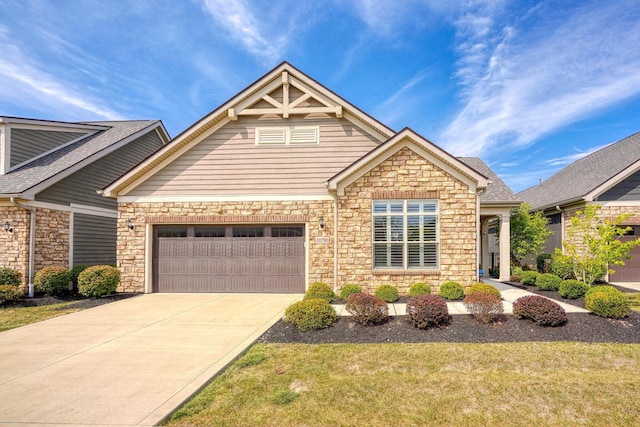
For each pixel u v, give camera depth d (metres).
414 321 7.46
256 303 10.64
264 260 12.43
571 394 4.81
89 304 10.71
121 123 19.25
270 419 4.19
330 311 7.78
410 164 11.08
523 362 5.90
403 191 11.03
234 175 12.49
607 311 7.70
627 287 13.64
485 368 5.71
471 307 7.76
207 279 12.62
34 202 12.27
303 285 12.25
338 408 4.45
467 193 10.94
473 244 10.86
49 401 4.52
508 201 14.42
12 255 12.05
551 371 5.60
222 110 12.34
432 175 11.03
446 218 10.93
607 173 15.78
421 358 6.07
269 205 12.31
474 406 4.52
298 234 12.37
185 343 6.86
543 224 16.56
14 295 10.88
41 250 12.55
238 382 5.17
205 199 12.48
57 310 10.05
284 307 10.05
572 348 6.44
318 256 12.01
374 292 10.95
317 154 12.36
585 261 11.23
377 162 11.13
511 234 16.86
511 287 12.99
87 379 5.20
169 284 12.69
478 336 7.04
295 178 12.34
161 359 6.00
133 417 4.14
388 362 5.92
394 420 4.19
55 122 15.23
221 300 11.14
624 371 5.59
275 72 12.23
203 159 12.60
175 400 4.54
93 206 15.00
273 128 12.52
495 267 16.56
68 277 12.38
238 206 12.39
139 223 12.62
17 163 13.78
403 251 11.05
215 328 7.89
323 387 5.01
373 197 11.09
